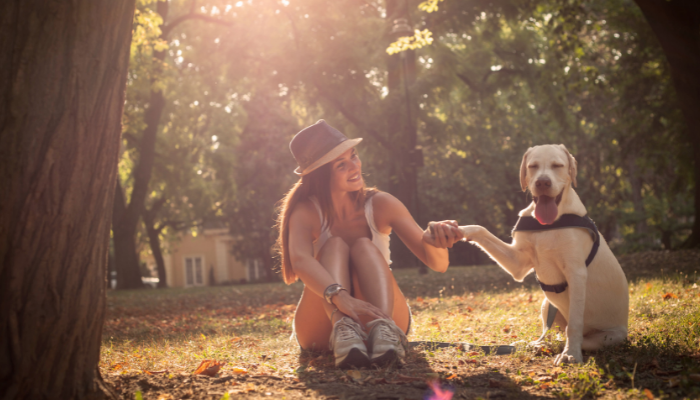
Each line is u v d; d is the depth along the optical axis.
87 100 2.48
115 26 2.59
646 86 16.70
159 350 4.50
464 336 4.72
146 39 13.71
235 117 29.53
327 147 3.66
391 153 19.66
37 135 2.38
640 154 18.98
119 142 2.65
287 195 3.96
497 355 3.68
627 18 14.99
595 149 27.23
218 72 23.31
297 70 18.88
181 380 3.02
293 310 8.97
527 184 3.74
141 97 23.41
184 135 28.59
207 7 21.64
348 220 3.86
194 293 15.52
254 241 35.62
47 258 2.36
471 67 21.25
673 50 10.41
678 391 2.55
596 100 24.30
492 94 22.00
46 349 2.34
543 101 20.98
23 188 2.34
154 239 32.19
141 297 14.91
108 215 2.59
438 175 30.77
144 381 2.97
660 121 17.22
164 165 27.06
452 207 30.47
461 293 10.16
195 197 30.88
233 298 12.76
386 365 3.22
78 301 2.42
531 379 2.88
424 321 6.05
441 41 21.39
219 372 3.25
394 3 18.72
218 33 21.91
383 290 3.46
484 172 29.77
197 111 27.02
